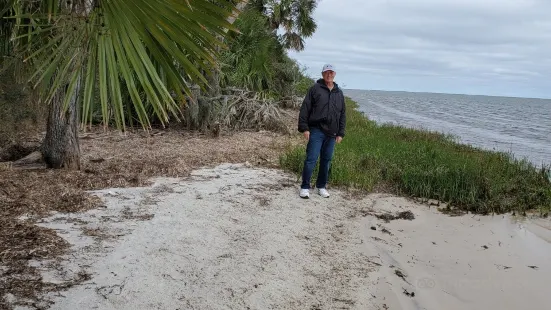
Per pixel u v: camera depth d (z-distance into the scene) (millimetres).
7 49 5133
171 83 3090
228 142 9648
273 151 9055
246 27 13688
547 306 3590
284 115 13625
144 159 7230
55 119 5898
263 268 3697
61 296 2904
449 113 45500
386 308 3332
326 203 5875
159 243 3939
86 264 3383
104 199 5027
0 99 8734
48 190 5031
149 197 5262
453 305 3516
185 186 5918
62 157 6016
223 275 3486
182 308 2959
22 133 8539
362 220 5383
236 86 13398
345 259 4133
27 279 3053
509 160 10086
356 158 8266
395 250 4547
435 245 4816
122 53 2824
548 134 24203
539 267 4387
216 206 5180
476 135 21172
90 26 2822
